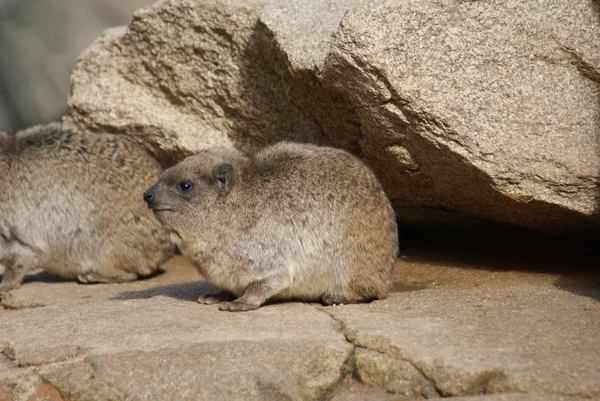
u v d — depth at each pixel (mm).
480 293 11914
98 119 15984
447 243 16062
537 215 12523
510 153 11734
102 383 9398
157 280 15352
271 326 10516
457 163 12008
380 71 11680
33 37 30953
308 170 12086
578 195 11773
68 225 15039
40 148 15242
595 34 12016
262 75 14594
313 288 12008
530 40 12008
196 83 15336
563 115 11875
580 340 9570
